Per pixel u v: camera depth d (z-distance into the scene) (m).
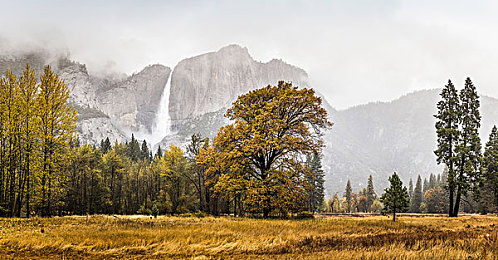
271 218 24.44
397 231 15.54
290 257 9.45
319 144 27.81
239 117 29.38
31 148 21.92
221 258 9.52
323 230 15.26
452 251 9.81
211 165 30.17
